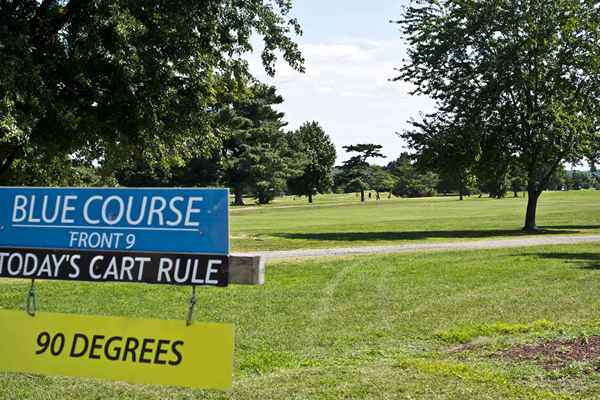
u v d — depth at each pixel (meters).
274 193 89.31
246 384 6.57
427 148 35.56
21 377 6.84
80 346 4.86
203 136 19.77
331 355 8.27
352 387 6.29
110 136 18.16
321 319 10.91
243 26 18.77
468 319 10.77
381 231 34.72
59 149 18.39
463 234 32.16
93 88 17.20
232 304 12.33
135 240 4.83
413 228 37.06
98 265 4.90
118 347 4.77
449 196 128.62
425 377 6.58
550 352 7.42
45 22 17.52
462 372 6.77
